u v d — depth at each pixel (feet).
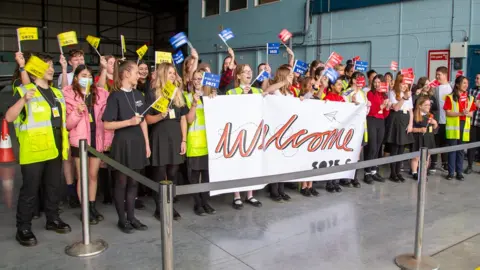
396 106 21.15
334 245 13.62
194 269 11.84
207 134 16.11
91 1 84.74
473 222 15.97
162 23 89.81
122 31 88.48
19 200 13.23
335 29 37.70
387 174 23.48
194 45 56.13
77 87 14.98
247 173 17.03
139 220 15.69
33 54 13.11
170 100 13.92
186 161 16.99
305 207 17.46
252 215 16.43
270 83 18.80
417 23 31.76
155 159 15.15
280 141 17.67
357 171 22.53
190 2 56.29
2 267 11.71
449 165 22.70
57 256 12.48
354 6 35.63
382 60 34.30
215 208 17.30
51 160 13.76
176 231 14.69
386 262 12.48
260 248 13.33
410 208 17.51
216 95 16.48
